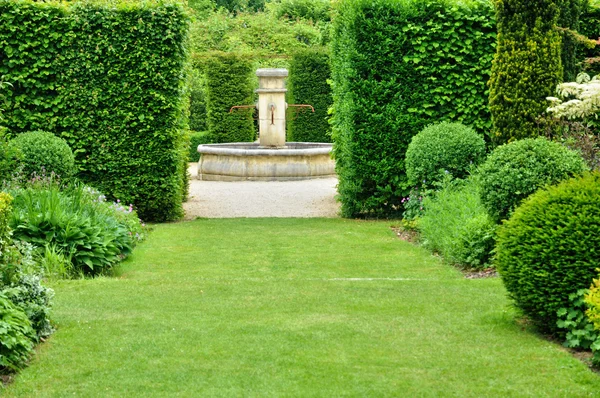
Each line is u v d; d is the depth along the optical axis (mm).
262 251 8820
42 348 4820
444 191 9484
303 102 20922
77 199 8406
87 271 7566
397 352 4738
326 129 21016
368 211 11883
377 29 11227
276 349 4785
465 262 7719
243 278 7051
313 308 5770
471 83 11414
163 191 11352
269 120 17375
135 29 11086
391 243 9297
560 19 10352
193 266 8000
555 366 4480
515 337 5039
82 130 11219
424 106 11336
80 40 11086
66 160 10312
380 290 6352
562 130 9633
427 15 11289
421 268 7797
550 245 4949
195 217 11922
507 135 9969
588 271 4832
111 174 11344
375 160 11391
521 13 9797
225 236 9891
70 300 6020
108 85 11180
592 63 11375
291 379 4297
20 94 11219
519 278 5109
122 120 11242
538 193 5344
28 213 7652
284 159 16719
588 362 4613
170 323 5352
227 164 16953
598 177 5387
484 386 4191
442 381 4266
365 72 11367
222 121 21500
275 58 24922
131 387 4188
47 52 11125
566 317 4934
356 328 5219
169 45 11203
